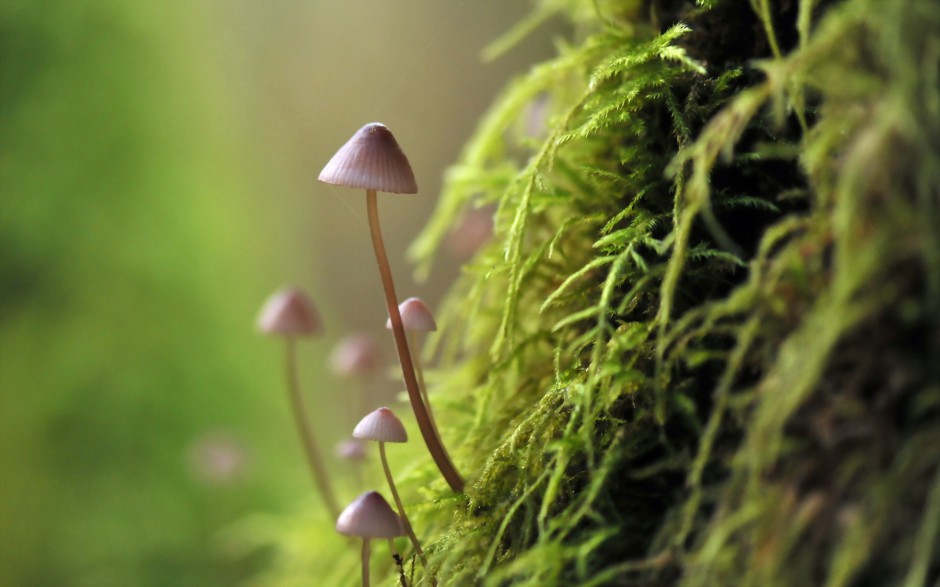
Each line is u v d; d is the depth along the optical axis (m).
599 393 0.20
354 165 0.21
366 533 0.21
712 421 0.18
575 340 0.21
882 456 0.17
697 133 0.20
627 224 0.21
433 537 0.22
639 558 0.19
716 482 0.18
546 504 0.19
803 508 0.17
